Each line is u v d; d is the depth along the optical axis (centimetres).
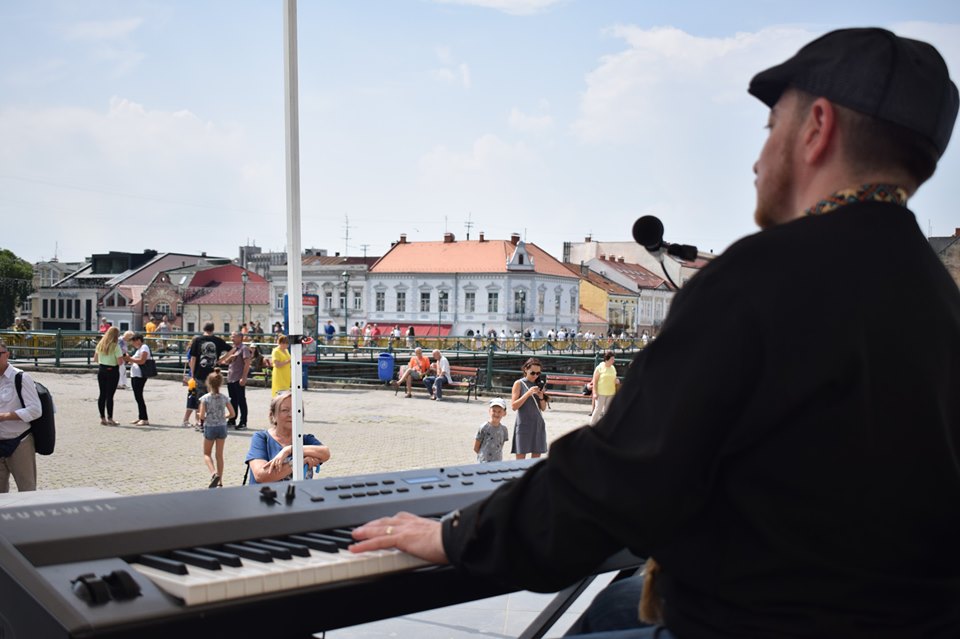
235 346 1842
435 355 2656
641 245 188
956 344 129
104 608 121
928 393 123
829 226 128
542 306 9469
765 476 121
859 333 120
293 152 525
